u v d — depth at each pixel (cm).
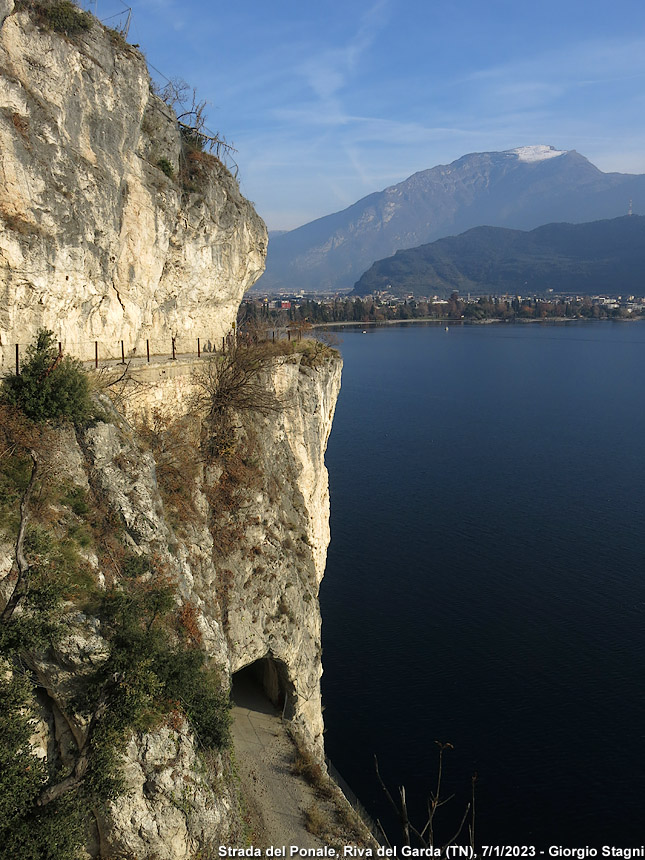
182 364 2845
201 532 2589
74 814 1511
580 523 6166
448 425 10738
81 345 2452
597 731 3409
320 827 2417
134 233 2605
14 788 1418
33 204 2041
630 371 16638
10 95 1952
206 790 1850
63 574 1764
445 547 5659
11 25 1977
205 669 2116
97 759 1582
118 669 1691
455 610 4578
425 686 3788
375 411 11975
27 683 1623
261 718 3034
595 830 2867
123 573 1958
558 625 4353
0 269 2000
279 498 3195
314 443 3744
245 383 3083
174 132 2920
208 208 3091
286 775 2672
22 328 2142
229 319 3600
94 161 2316
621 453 8800
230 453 2961
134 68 2470
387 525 6203
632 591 4781
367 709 3616
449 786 3116
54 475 1938
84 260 2297
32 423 1944
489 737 3394
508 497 6981
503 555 5469
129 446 2170
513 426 10606
